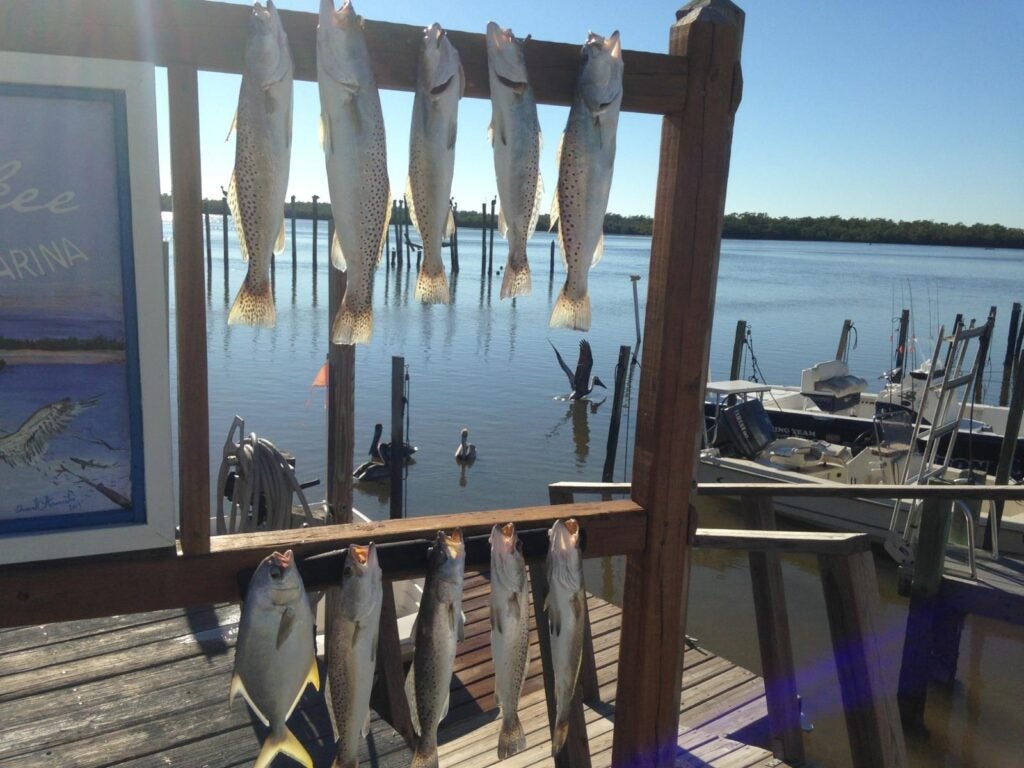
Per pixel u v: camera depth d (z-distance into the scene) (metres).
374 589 2.35
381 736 3.97
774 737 4.96
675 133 2.74
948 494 5.98
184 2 2.14
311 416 18.58
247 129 2.22
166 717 4.03
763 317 39.16
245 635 2.25
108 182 2.15
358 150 2.31
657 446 2.89
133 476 2.28
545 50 2.55
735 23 2.71
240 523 5.66
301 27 2.29
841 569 3.60
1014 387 10.38
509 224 2.52
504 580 2.48
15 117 2.05
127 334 2.22
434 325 33.72
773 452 13.36
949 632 8.07
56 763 3.66
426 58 2.34
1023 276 73.94
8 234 2.08
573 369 25.86
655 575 2.97
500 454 17.44
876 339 33.09
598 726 4.87
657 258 2.86
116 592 2.29
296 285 46.09
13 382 2.14
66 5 2.04
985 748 7.52
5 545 2.16
